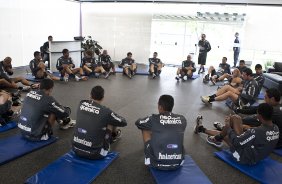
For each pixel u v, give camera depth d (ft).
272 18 30.12
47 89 9.40
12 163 8.17
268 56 31.45
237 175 8.24
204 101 16.80
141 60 36.11
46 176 7.30
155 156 7.66
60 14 32.76
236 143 8.60
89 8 36.45
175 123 7.73
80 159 8.41
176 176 7.64
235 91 15.67
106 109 8.24
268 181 7.75
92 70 24.48
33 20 28.02
